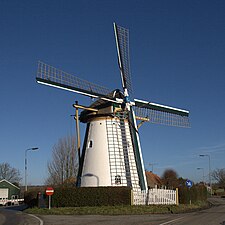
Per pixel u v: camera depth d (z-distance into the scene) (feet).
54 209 96.12
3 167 332.80
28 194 127.34
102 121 108.47
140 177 103.50
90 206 99.55
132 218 75.92
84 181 107.65
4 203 198.80
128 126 109.19
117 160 105.50
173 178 280.10
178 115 126.21
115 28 115.14
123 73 112.98
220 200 194.39
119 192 100.12
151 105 118.21
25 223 69.56
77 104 105.19
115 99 109.29
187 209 96.58
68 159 163.53
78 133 106.52
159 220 70.28
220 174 393.91
